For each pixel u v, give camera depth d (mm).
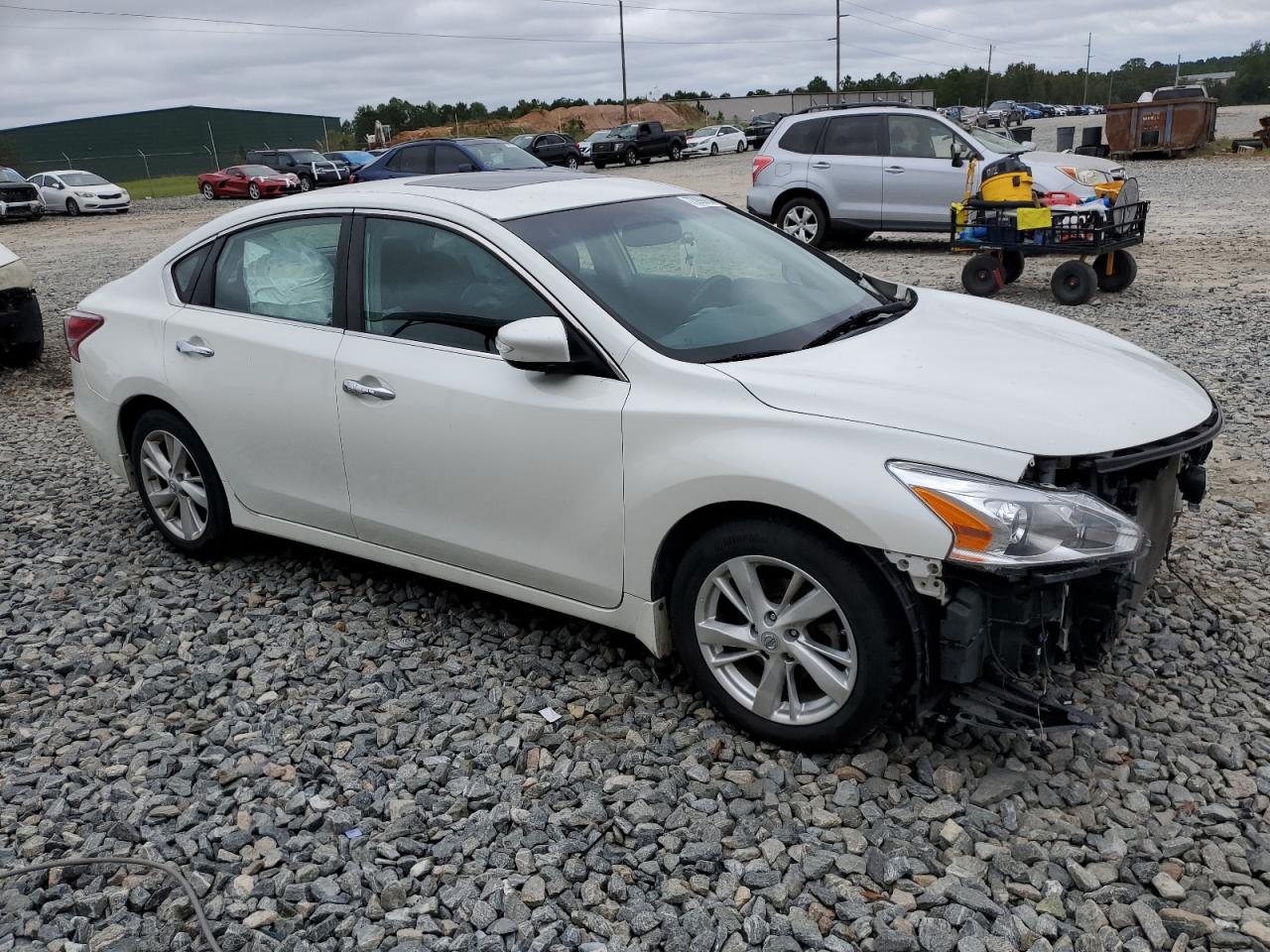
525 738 3408
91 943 2672
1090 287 9914
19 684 3947
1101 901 2598
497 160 18062
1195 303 9695
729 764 3215
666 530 3230
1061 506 2768
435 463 3748
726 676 3301
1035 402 3053
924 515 2764
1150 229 14820
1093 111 98875
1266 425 6043
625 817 2996
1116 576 2973
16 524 5547
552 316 3410
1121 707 3367
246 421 4312
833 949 2494
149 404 4812
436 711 3600
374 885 2797
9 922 2756
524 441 3490
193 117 86500
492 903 2709
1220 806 2885
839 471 2877
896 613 2896
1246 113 57812
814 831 2891
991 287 10570
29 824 3143
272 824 3064
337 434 4012
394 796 3168
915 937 2510
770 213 14914
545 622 4145
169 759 3398
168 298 4672
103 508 5746
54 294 13453
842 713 3035
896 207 13977
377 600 4430
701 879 2738
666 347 3352
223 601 4500
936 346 3496
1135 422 3062
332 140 91562
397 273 3891
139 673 3998
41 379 8945
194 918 2734
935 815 2902
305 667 3945
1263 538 4555
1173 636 3781
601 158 39625
